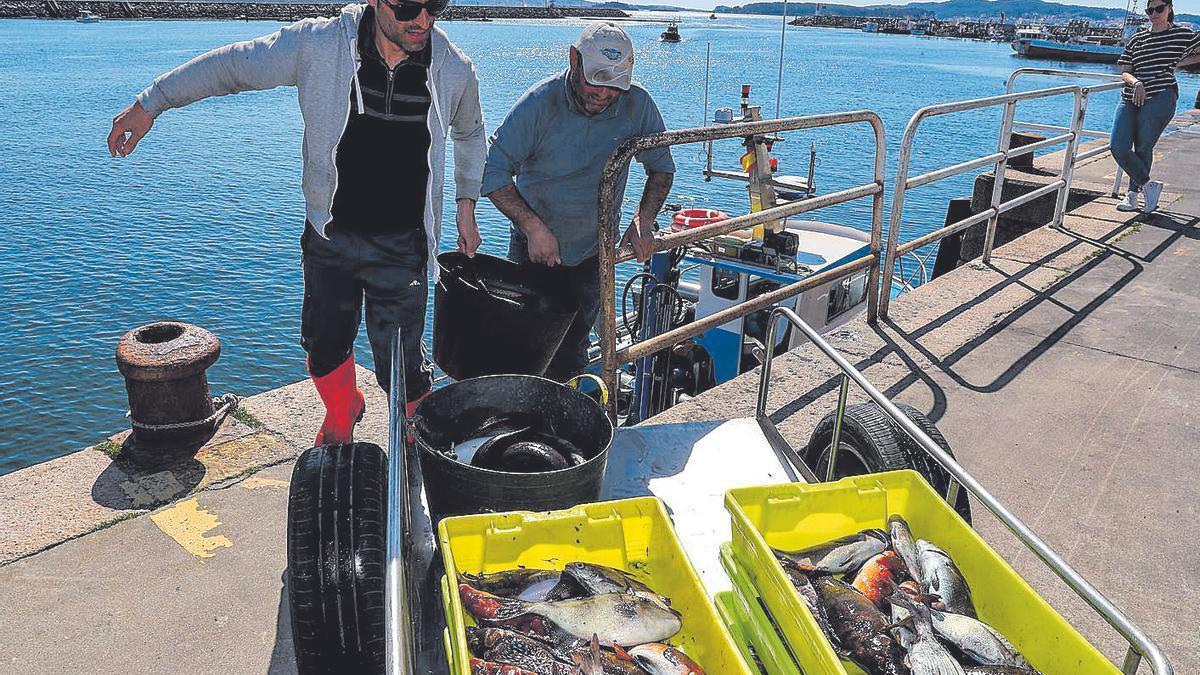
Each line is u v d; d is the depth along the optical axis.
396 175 3.05
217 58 2.87
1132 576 3.37
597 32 3.34
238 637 2.97
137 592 3.17
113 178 30.78
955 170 6.21
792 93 55.66
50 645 2.90
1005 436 4.42
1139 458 4.25
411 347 3.36
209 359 4.15
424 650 2.28
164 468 3.96
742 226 4.30
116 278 21.16
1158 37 8.23
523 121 3.60
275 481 3.90
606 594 2.10
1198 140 13.84
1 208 26.50
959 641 2.08
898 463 2.95
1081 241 7.99
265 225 25.58
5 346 17.61
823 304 8.15
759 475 3.24
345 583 2.30
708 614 2.03
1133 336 5.78
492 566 2.30
